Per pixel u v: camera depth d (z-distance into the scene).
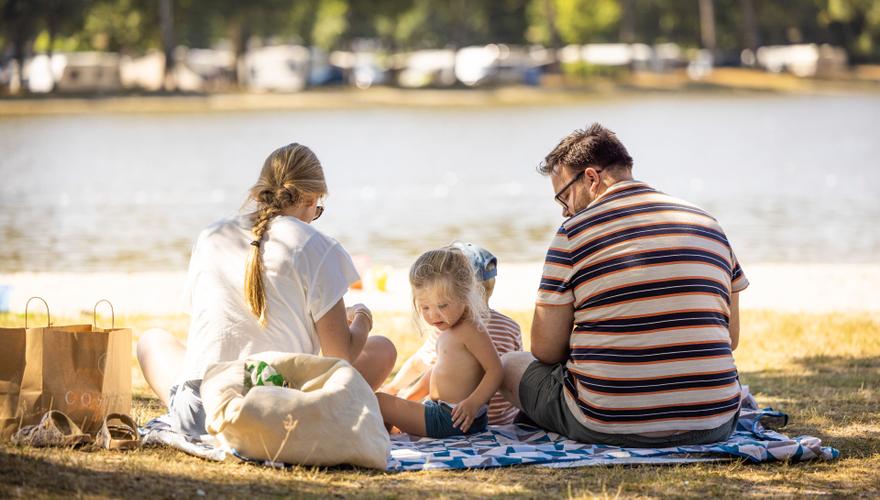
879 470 7.95
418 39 171.25
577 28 145.25
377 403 7.79
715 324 7.94
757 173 49.59
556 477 7.57
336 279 8.06
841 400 10.66
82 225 32.19
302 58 125.38
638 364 7.87
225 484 7.02
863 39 156.38
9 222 32.72
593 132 8.38
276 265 7.98
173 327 14.96
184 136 72.31
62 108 100.25
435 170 52.38
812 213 35.03
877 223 32.28
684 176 48.69
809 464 8.12
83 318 15.40
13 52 113.81
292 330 8.04
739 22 155.75
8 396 7.79
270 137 71.75
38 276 20.58
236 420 7.43
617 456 7.91
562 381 8.38
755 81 137.12
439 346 8.67
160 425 8.56
